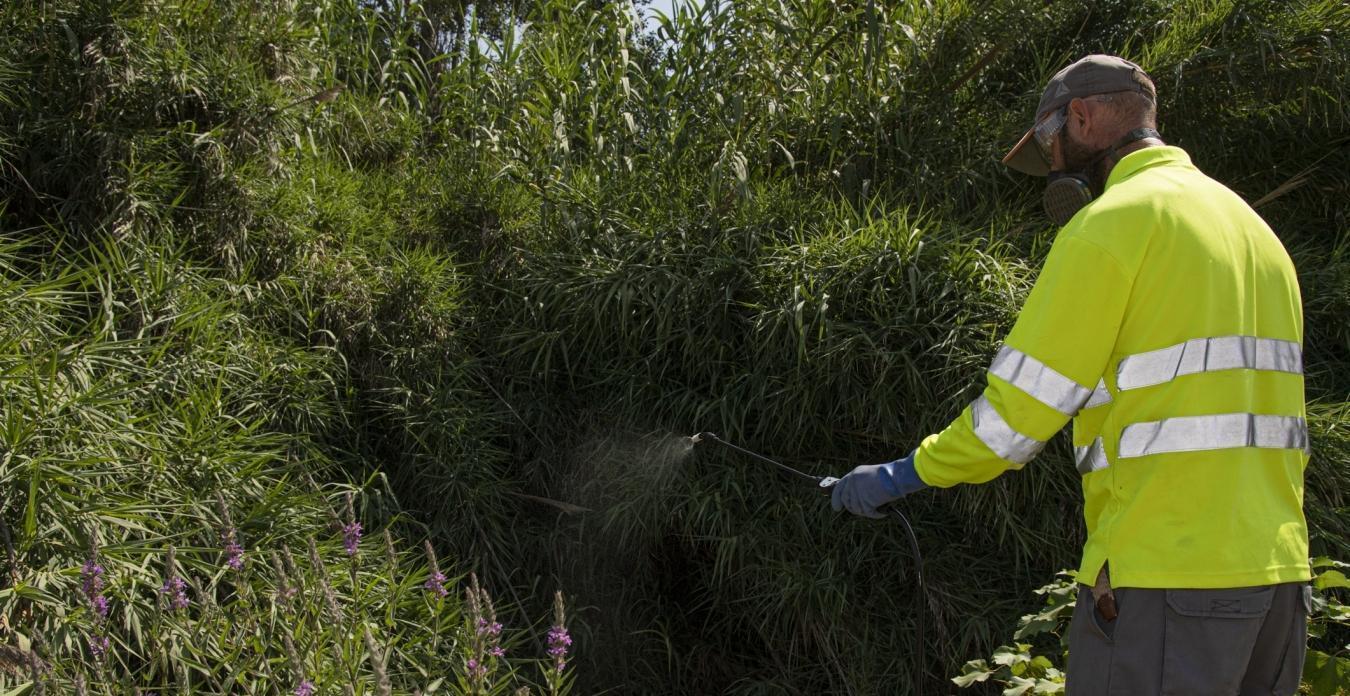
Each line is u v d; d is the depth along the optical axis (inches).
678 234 134.0
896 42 158.9
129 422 100.2
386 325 135.0
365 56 183.5
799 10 158.9
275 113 138.8
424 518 126.9
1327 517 115.0
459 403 131.9
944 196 144.1
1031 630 94.1
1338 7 136.0
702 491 122.6
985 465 66.9
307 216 138.3
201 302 119.9
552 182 147.6
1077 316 62.9
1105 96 71.3
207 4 142.6
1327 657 87.0
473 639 82.7
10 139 120.3
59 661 83.9
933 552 119.3
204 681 93.4
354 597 92.0
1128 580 62.2
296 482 116.3
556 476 135.8
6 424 90.6
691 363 129.4
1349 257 141.6
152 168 126.6
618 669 128.0
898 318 115.0
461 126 180.1
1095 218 64.0
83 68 125.2
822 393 118.6
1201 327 61.9
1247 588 60.6
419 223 150.9
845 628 118.6
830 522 120.2
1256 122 144.4
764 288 123.4
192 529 100.7
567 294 133.6
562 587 129.1
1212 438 61.2
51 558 89.8
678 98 160.1
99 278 110.7
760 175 148.6
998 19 147.6
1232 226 65.4
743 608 126.8
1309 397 129.7
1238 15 139.0
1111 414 65.0
